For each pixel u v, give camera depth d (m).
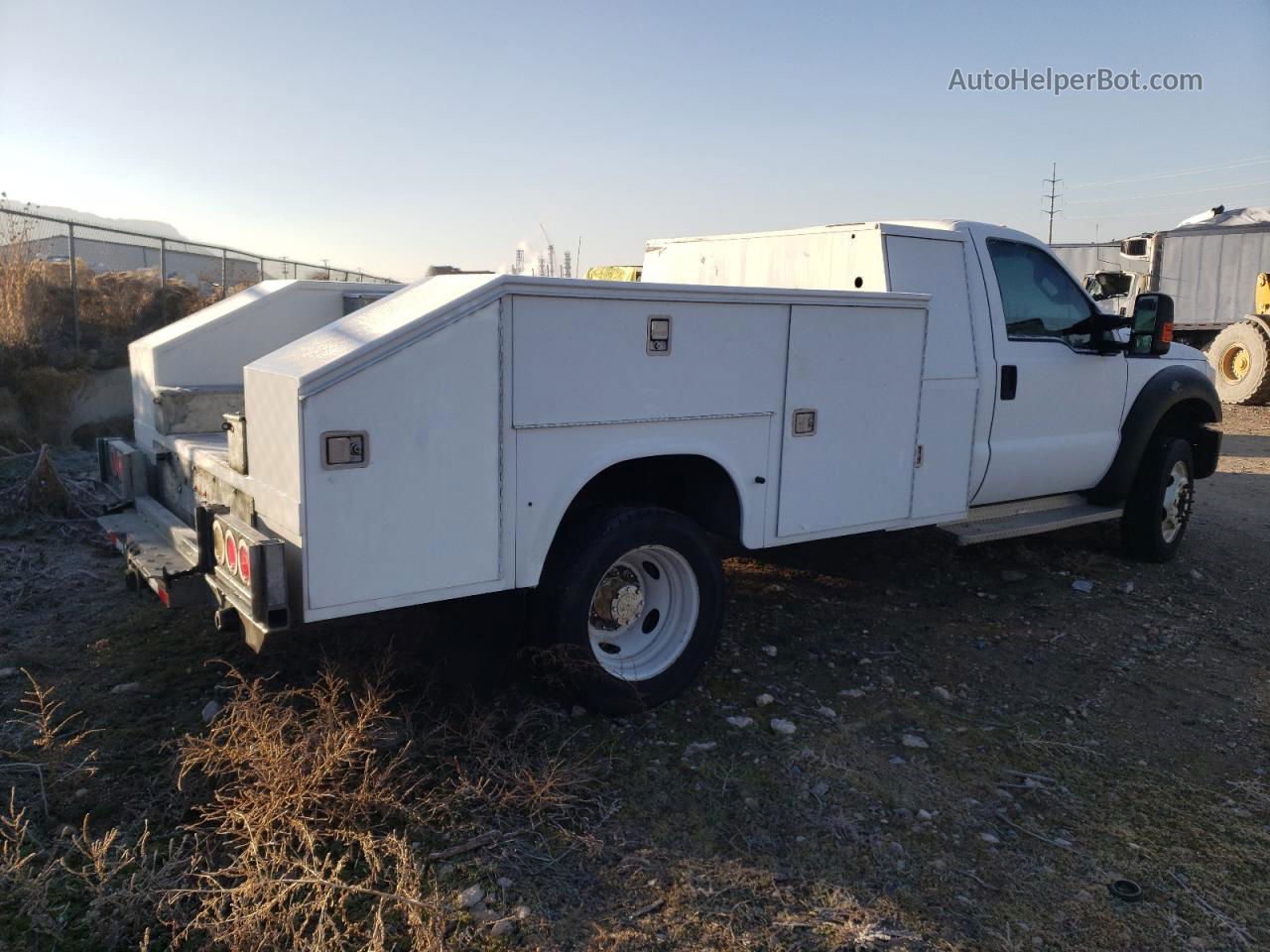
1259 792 3.75
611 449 3.82
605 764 3.72
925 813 3.50
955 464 5.26
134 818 3.26
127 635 4.82
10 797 3.20
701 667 4.43
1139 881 3.16
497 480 3.52
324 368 3.09
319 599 3.20
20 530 6.53
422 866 3.03
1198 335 22.02
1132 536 6.81
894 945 2.79
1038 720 4.36
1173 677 4.90
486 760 3.58
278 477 3.25
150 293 12.57
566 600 3.88
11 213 10.72
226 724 3.50
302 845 3.04
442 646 4.30
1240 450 13.11
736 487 4.25
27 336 10.20
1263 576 6.73
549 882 3.01
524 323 3.49
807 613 5.55
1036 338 5.81
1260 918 2.99
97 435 10.02
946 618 5.62
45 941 2.66
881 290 5.02
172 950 2.65
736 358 4.14
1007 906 3.00
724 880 3.06
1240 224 21.11
